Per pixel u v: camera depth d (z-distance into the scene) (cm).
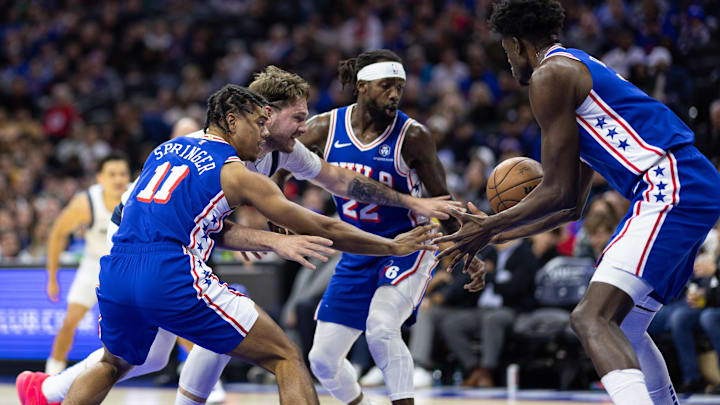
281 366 491
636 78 1259
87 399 537
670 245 470
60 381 589
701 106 1173
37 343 1227
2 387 1096
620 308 471
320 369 659
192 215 491
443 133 1500
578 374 1061
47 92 2562
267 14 2648
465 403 932
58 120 2284
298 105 570
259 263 1178
